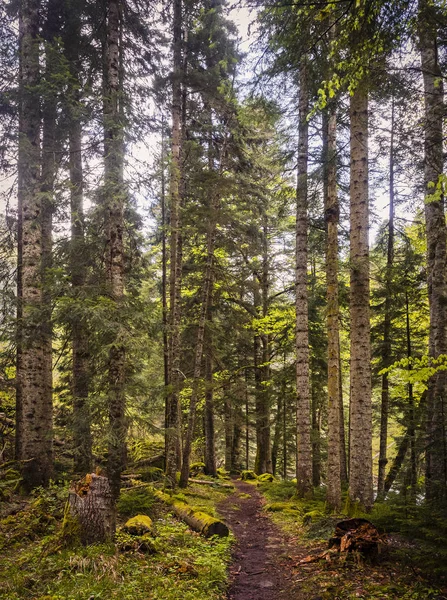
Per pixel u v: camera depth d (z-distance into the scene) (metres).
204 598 5.53
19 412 12.38
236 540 9.05
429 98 8.77
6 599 4.89
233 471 25.38
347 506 9.04
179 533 8.31
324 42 5.26
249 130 16.56
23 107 10.93
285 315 19.38
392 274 13.45
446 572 5.47
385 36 4.79
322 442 17.47
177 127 15.38
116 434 8.59
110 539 6.72
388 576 6.01
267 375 21.75
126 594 5.21
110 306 8.63
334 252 11.09
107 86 11.50
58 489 9.59
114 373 8.67
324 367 18.05
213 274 15.94
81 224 10.51
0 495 9.16
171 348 14.82
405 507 7.03
